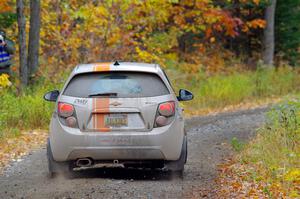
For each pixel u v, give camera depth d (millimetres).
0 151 27812
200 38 69562
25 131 33844
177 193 18703
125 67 20891
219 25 64312
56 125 20516
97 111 20281
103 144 20141
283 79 59562
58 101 20703
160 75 20969
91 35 50156
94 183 20016
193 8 65000
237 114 44875
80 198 17688
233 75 59438
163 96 20688
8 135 31453
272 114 30234
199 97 50125
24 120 34844
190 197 18172
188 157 27250
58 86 41500
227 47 72938
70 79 20828
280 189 18594
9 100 35438
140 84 20719
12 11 50562
